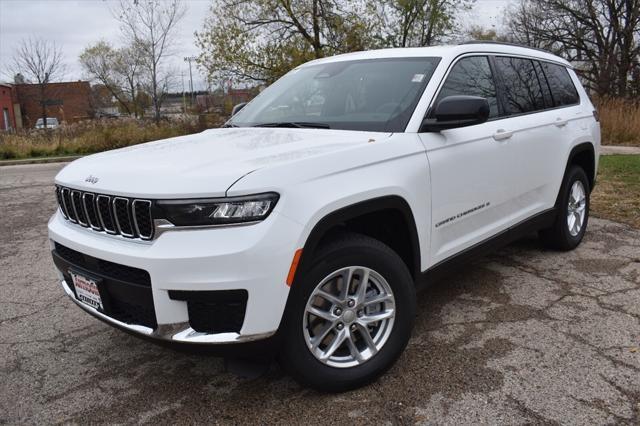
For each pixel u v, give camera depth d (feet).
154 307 7.77
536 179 13.80
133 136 64.08
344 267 8.59
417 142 10.04
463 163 10.96
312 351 8.52
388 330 9.29
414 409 8.61
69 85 162.20
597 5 98.84
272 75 78.18
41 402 9.27
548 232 15.79
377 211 9.52
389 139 9.68
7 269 16.57
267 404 8.90
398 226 9.84
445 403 8.74
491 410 8.51
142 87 140.05
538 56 15.23
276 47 78.64
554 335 10.94
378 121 10.52
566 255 15.98
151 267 7.61
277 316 7.80
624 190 25.16
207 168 8.12
